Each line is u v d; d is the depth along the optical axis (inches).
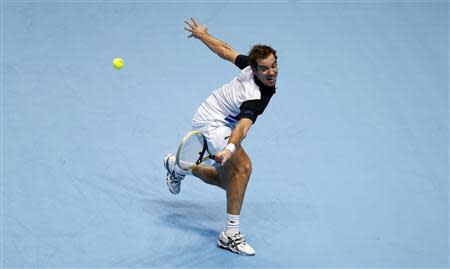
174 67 1312.7
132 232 799.7
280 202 882.1
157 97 1189.7
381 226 827.4
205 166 818.2
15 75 1231.5
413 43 1422.2
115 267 724.7
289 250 770.8
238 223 763.4
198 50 1392.7
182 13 1546.5
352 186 926.4
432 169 975.6
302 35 1455.5
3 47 1336.1
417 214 856.9
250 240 790.5
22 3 1539.1
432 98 1206.9
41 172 927.7
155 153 1005.2
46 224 806.5
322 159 999.6
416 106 1176.8
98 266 725.9
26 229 793.6
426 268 739.4
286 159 996.6
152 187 915.4
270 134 1069.1
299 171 964.0
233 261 744.3
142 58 1342.3
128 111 1132.5
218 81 1263.5
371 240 795.4
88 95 1181.1
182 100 1182.9
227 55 817.5
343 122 1117.1
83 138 1034.7
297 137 1063.6
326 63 1336.1
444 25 1507.1
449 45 1416.1
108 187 904.3
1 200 853.8
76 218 823.7
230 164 745.6
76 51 1347.2
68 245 764.6
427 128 1101.1
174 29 1470.2
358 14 1555.1
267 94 735.1
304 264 741.9
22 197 863.7
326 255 761.0
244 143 1038.4
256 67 709.9
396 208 871.1
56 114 1105.4
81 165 956.0
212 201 891.4
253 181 933.2
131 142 1032.8
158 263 735.1
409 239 799.1
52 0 1567.4
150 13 1539.1
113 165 963.3
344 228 821.9
